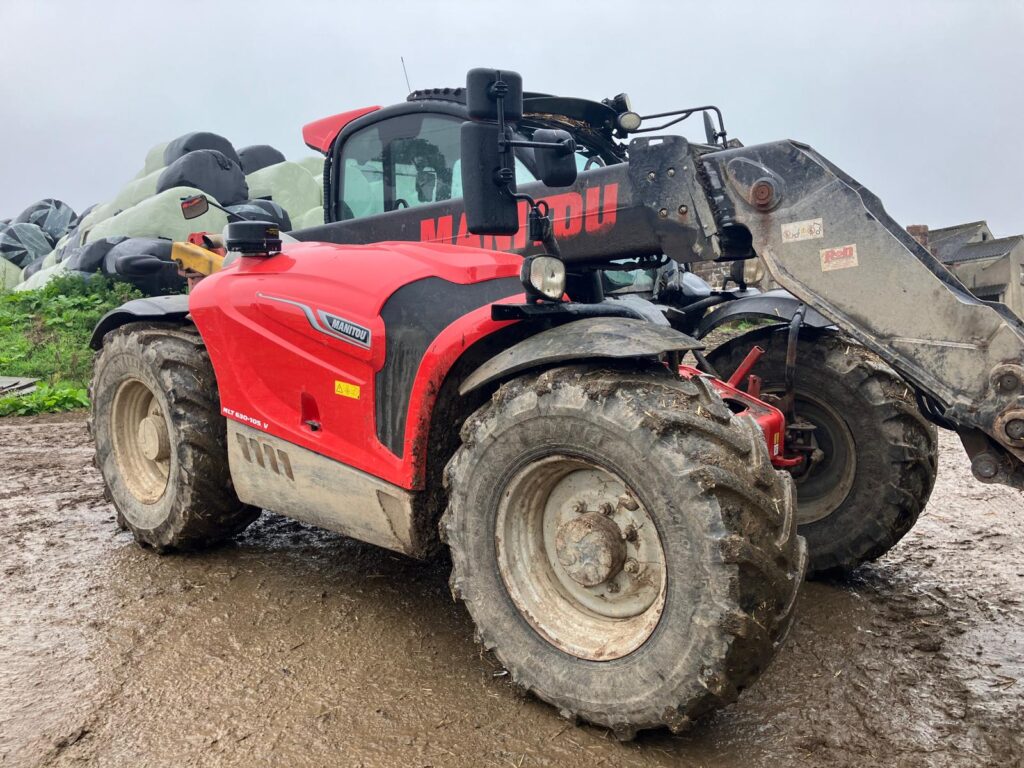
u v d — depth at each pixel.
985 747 2.29
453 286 2.74
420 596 3.28
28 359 10.52
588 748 2.25
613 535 2.30
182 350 3.57
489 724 2.37
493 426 2.41
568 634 2.38
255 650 2.81
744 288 4.02
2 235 19.08
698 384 2.29
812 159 2.82
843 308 2.77
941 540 4.13
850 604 3.33
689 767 2.18
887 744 2.30
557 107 3.84
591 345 2.28
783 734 2.35
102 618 3.07
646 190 3.09
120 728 2.35
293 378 3.04
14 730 2.33
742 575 2.04
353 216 4.39
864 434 3.45
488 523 2.45
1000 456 2.63
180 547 3.71
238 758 2.21
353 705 2.47
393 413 2.74
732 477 2.07
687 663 2.08
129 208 13.38
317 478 2.99
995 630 3.08
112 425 3.96
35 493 4.97
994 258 31.89
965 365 2.58
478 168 2.52
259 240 3.27
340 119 4.45
